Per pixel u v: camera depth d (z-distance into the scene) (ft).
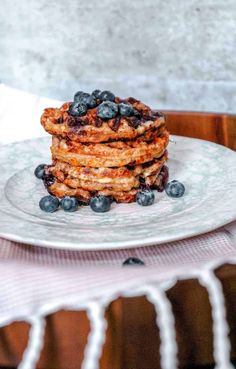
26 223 1.70
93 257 1.59
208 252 1.60
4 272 1.34
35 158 2.22
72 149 1.93
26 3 4.38
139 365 1.36
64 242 1.54
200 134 2.49
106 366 1.35
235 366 1.43
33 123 2.62
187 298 1.35
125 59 4.42
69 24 4.39
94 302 1.25
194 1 4.17
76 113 1.94
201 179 2.06
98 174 1.90
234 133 2.46
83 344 1.32
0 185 2.01
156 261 1.55
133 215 1.81
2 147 2.29
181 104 4.46
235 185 1.95
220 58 4.29
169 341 1.22
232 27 4.18
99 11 4.32
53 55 4.49
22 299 1.26
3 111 2.68
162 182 2.01
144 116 2.00
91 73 4.49
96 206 1.83
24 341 1.33
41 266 1.37
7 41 4.51
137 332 1.33
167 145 2.10
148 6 4.25
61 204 1.84
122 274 1.30
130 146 1.92
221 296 1.31
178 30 4.27
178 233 1.58
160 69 4.40
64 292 1.26
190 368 1.41
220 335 1.26
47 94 4.60
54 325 1.31
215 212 1.73
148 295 1.28
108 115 1.91
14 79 4.60
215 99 4.40
